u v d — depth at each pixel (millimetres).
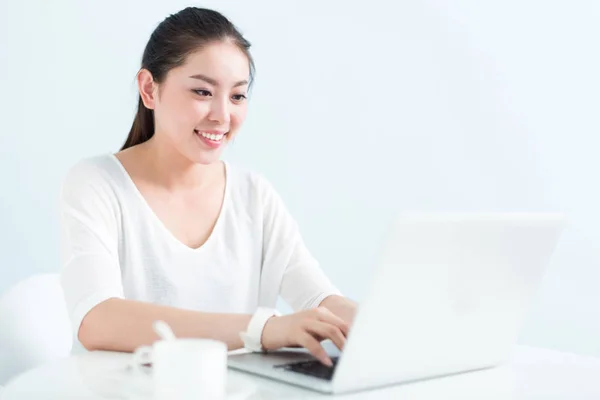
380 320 1229
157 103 2072
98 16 3453
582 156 3742
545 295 3756
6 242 3369
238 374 1369
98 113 3480
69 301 1756
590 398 1306
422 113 3805
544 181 3779
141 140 2211
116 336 1604
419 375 1367
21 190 3389
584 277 3750
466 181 3818
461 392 1308
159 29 2061
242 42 2055
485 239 1311
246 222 2244
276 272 2246
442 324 1335
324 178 3760
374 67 3773
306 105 3725
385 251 1176
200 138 2027
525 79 3770
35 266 3414
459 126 3809
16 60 3367
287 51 3693
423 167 3812
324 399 1226
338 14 3732
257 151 3684
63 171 3445
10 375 1776
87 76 3457
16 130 3375
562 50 3738
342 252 3791
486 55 3785
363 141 3783
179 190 2168
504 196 3809
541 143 3771
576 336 3750
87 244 1894
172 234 2145
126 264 2090
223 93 2000
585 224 3748
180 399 1083
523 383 1389
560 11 3732
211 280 2162
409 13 3773
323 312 1491
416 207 3820
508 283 1404
